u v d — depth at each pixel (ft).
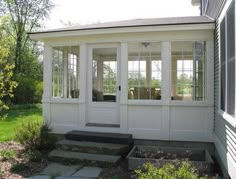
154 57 21.30
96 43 22.68
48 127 23.02
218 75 17.98
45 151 21.22
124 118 21.70
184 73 20.94
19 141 21.48
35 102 60.34
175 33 20.62
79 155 18.94
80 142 20.45
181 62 21.01
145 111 21.35
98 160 18.01
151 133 21.18
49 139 21.63
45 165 17.97
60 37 23.25
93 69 23.12
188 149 18.80
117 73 22.31
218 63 17.98
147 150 19.21
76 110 23.18
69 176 15.84
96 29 21.45
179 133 20.71
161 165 15.62
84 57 22.86
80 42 22.91
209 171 15.74
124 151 19.49
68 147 20.06
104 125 22.44
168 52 20.76
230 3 13.05
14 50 66.69
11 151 20.45
